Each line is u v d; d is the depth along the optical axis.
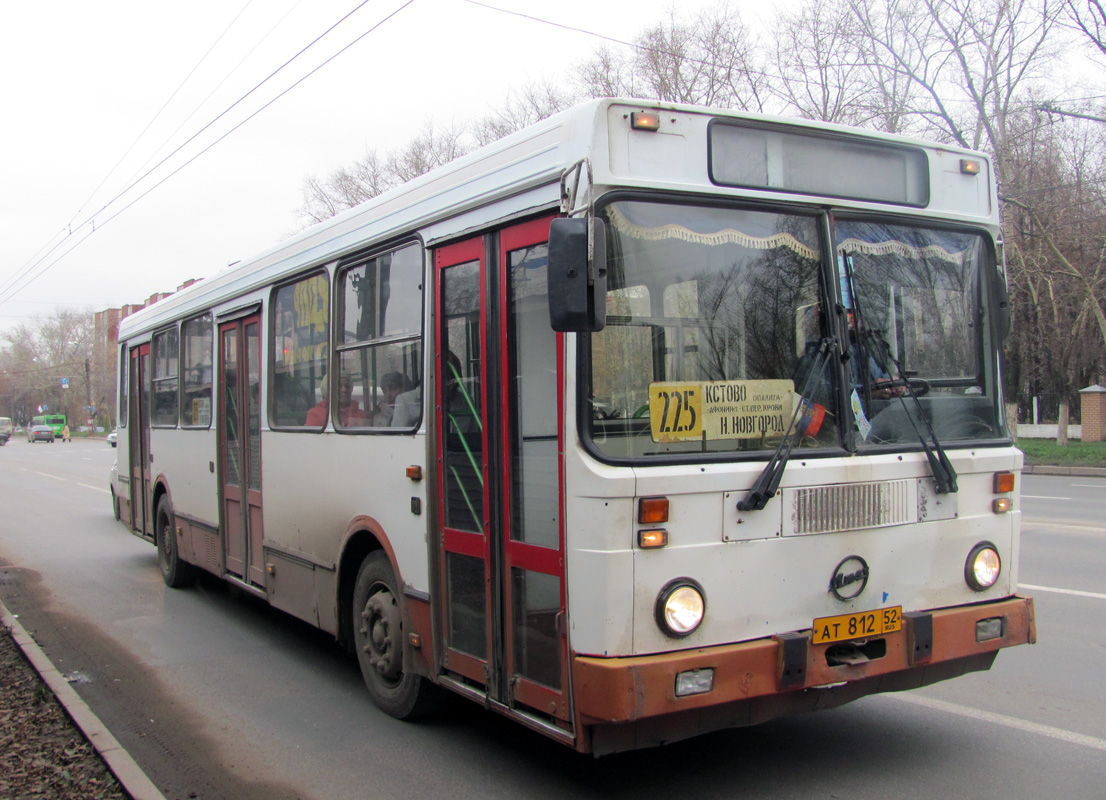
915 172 4.55
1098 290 26.00
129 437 11.21
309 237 6.42
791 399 4.04
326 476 6.04
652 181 3.80
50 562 11.66
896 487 4.19
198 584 9.98
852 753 4.67
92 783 4.41
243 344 7.54
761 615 3.84
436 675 4.82
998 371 4.72
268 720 5.54
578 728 3.66
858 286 4.28
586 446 3.66
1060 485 19.12
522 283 4.15
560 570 3.82
